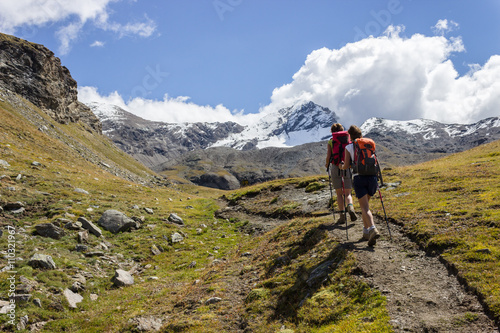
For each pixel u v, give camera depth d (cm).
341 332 616
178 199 3728
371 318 632
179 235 2144
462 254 765
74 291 1248
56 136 7494
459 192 1372
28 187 2430
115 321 1036
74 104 14888
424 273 754
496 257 709
